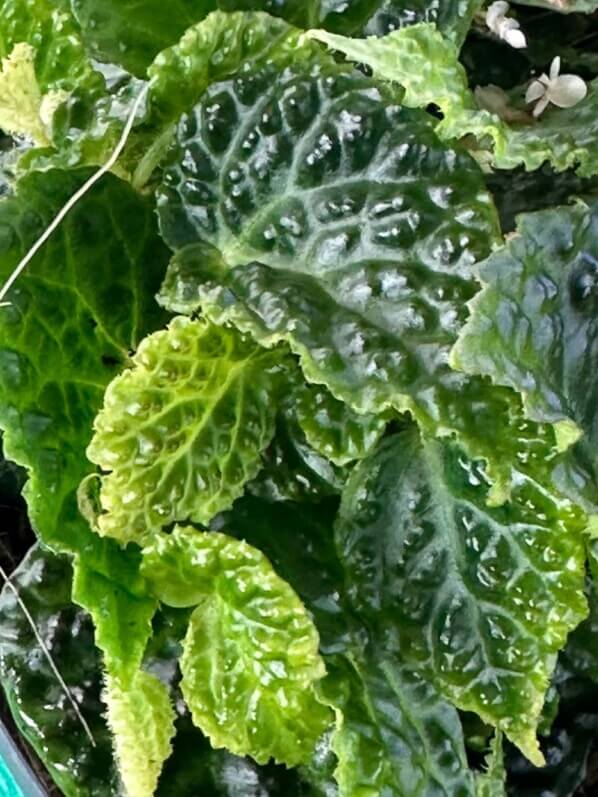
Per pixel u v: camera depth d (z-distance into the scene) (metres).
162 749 0.23
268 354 0.23
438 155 0.22
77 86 0.25
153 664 0.25
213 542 0.22
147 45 0.25
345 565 0.23
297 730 0.23
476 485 0.23
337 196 0.22
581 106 0.25
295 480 0.24
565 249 0.20
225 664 0.23
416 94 0.21
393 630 0.23
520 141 0.21
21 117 0.24
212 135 0.23
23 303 0.22
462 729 0.25
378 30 0.25
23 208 0.22
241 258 0.23
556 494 0.22
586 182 0.25
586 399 0.20
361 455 0.22
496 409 0.20
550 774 0.26
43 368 0.22
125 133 0.22
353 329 0.21
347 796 0.22
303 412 0.23
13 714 0.26
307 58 0.23
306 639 0.22
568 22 0.30
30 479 0.21
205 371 0.22
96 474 0.22
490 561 0.23
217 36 0.23
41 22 0.25
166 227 0.23
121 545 0.23
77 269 0.23
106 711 0.25
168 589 0.23
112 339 0.23
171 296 0.22
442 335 0.21
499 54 0.29
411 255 0.21
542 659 0.22
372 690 0.23
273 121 0.23
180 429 0.22
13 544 0.29
